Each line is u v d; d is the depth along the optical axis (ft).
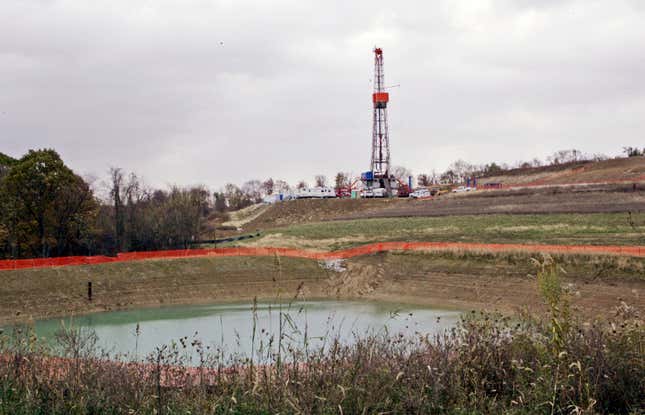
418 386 44.78
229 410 41.45
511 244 211.00
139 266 209.97
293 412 40.55
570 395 43.34
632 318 55.26
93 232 260.83
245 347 90.22
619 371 45.32
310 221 393.91
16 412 41.39
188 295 198.18
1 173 272.92
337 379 43.93
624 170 398.62
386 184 481.46
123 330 130.72
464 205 359.25
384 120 482.69
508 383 47.16
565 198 327.88
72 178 250.98
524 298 159.02
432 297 182.80
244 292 205.16
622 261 161.38
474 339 51.67
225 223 464.24
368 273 212.84
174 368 52.75
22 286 179.22
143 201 311.47
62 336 61.57
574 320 54.95
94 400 43.29
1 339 52.65
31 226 244.22
